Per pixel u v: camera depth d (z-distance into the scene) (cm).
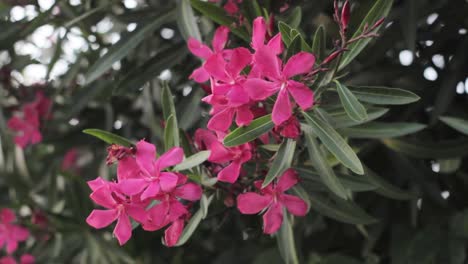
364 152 91
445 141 87
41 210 106
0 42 95
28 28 95
